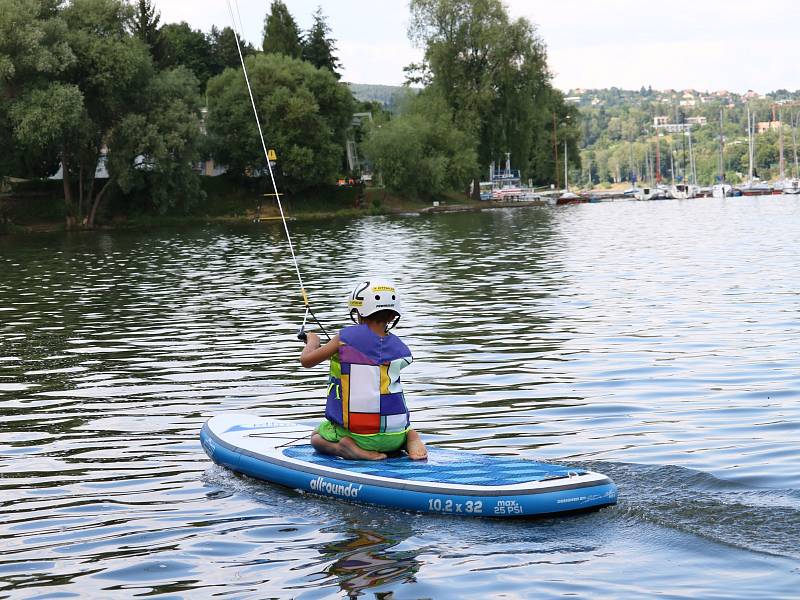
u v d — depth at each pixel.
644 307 17.84
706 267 25.38
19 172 61.03
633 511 6.61
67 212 55.00
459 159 75.62
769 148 186.75
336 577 5.80
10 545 6.57
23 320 18.28
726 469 7.63
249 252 36.22
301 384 11.79
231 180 69.62
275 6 89.44
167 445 9.07
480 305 18.78
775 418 9.42
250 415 9.10
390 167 73.75
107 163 54.94
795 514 6.48
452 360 13.05
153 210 60.88
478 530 6.44
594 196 103.81
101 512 7.20
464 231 47.38
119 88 53.75
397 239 42.22
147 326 17.09
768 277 22.30
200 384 11.90
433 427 9.50
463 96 77.62
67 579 5.96
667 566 5.75
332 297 20.89
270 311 18.77
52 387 11.91
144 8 75.25
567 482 6.64
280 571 5.94
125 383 12.06
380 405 7.53
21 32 48.62
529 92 79.44
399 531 6.49
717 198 103.69
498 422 9.63
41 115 48.00
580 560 5.89
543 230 47.00
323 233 48.25
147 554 6.32
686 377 11.56
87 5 53.12
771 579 5.51
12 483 7.99
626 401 10.41
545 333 15.13
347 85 74.69
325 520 6.79
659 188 109.88
